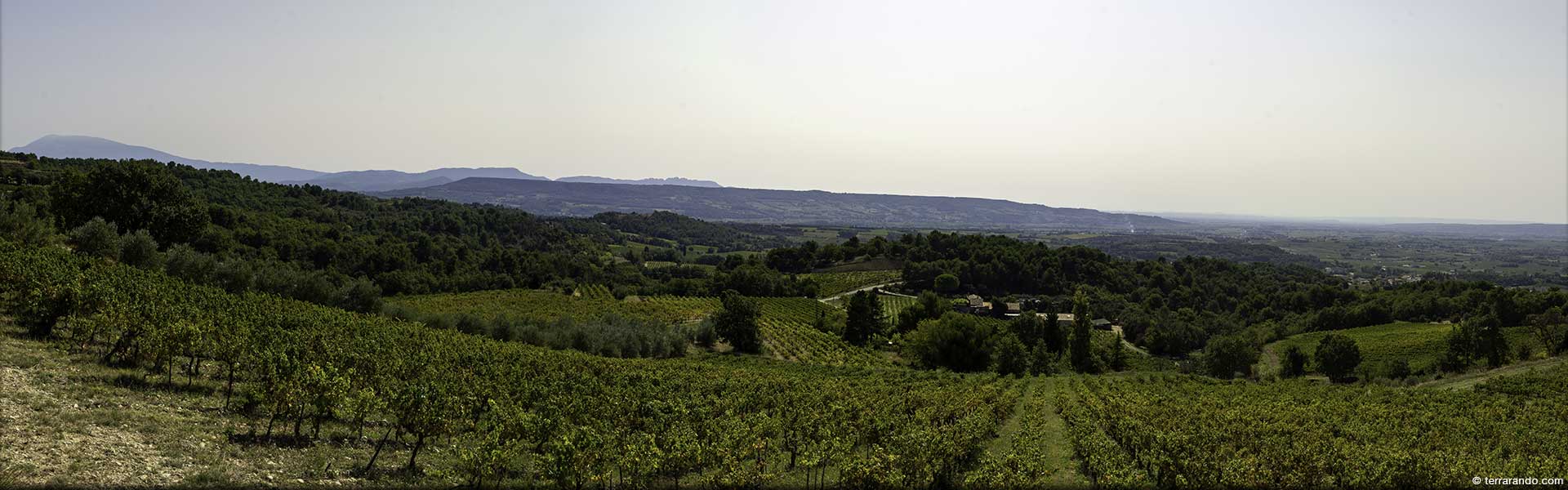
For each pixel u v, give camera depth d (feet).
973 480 59.57
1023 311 382.63
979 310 382.01
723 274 434.71
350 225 394.11
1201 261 531.50
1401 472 64.13
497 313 229.66
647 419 75.46
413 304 262.26
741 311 248.11
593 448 51.62
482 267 380.37
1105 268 480.64
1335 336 242.99
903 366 247.50
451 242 412.98
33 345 67.62
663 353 218.59
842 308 370.73
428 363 91.15
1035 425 96.78
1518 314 285.84
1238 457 70.59
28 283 81.76
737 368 174.70
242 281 165.78
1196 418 103.19
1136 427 88.38
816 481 64.03
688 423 75.00
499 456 51.26
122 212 189.37
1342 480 65.36
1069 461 82.74
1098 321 378.12
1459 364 226.38
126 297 82.64
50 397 52.01
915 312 325.62
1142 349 342.23
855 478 58.44
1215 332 371.76
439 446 63.05
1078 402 131.34
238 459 47.57
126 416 51.42
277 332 88.02
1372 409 118.32
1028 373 215.10
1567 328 224.94
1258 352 290.56
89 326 69.56
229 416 58.13
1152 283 467.93
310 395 54.03
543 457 53.11
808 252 556.10
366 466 52.37
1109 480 64.23
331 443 56.85
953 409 104.27
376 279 296.71
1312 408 122.31
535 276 381.81
